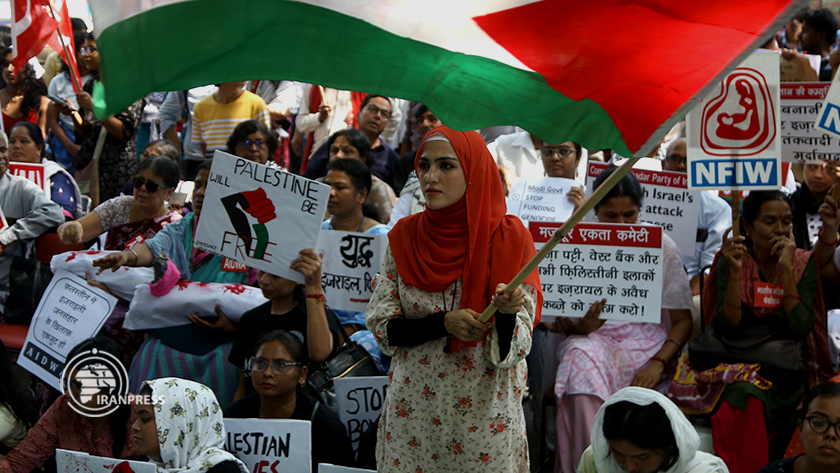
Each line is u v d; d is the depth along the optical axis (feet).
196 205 17.63
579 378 15.26
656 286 15.26
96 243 19.94
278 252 14.83
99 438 14.51
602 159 23.30
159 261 16.60
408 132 26.25
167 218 18.92
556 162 19.25
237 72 8.25
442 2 8.33
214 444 12.80
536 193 18.79
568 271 15.55
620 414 11.25
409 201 20.36
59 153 30.45
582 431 15.11
